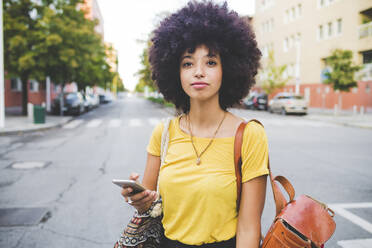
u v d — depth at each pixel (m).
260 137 1.18
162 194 1.27
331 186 5.26
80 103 23.38
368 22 23.67
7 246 3.23
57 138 11.20
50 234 3.51
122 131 13.27
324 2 27.77
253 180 1.16
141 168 6.60
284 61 34.38
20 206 4.36
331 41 26.83
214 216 1.16
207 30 1.20
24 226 3.71
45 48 16.86
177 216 1.22
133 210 4.23
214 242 1.18
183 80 1.27
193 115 1.29
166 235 1.27
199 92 1.22
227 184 1.16
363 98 23.70
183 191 1.19
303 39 30.78
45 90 32.84
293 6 32.47
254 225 1.15
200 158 1.21
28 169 6.52
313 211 1.18
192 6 1.30
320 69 28.61
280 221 1.16
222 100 1.48
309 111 25.69
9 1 17.41
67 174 6.11
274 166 6.72
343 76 19.33
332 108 27.06
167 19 1.38
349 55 19.33
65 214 4.08
